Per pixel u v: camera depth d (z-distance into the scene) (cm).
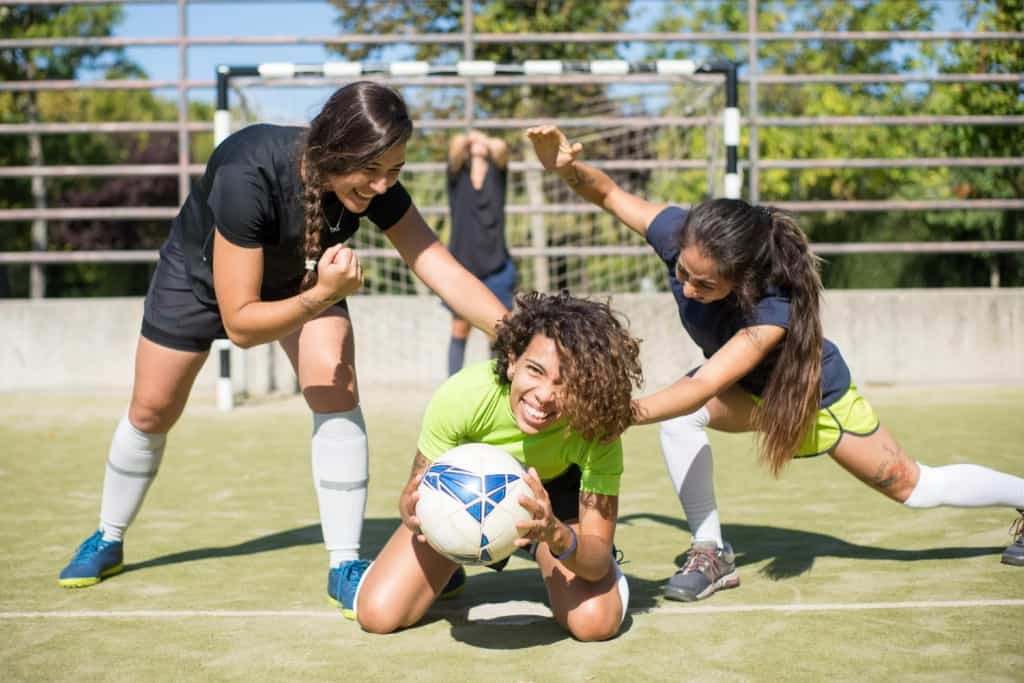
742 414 318
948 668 230
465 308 298
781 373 290
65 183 1634
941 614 274
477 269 737
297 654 249
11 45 898
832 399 311
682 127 1048
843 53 1390
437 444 271
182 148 930
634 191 1056
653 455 592
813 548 360
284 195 273
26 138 1416
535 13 1260
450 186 744
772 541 373
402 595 266
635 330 933
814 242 1542
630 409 249
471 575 337
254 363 935
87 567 319
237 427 717
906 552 350
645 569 338
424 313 930
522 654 248
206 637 264
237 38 916
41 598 304
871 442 314
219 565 345
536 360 239
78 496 470
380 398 862
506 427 267
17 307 920
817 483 496
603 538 257
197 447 625
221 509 442
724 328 303
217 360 942
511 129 1107
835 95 1347
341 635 265
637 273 1045
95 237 1695
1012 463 512
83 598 304
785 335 288
